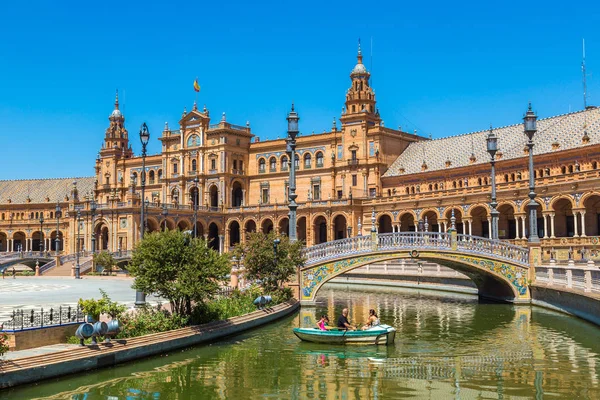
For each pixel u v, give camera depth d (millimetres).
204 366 26641
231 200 119125
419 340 32625
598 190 70812
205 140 120562
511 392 22594
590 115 82375
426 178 98625
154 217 106125
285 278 44656
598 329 34312
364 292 62281
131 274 30781
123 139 140125
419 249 46781
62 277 77438
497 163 87688
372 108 109625
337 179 110125
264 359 28062
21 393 22094
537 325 36625
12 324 25781
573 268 39219
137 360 27094
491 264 46844
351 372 25750
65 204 148250
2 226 151000
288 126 45625
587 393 22281
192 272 30266
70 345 25531
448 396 22219
